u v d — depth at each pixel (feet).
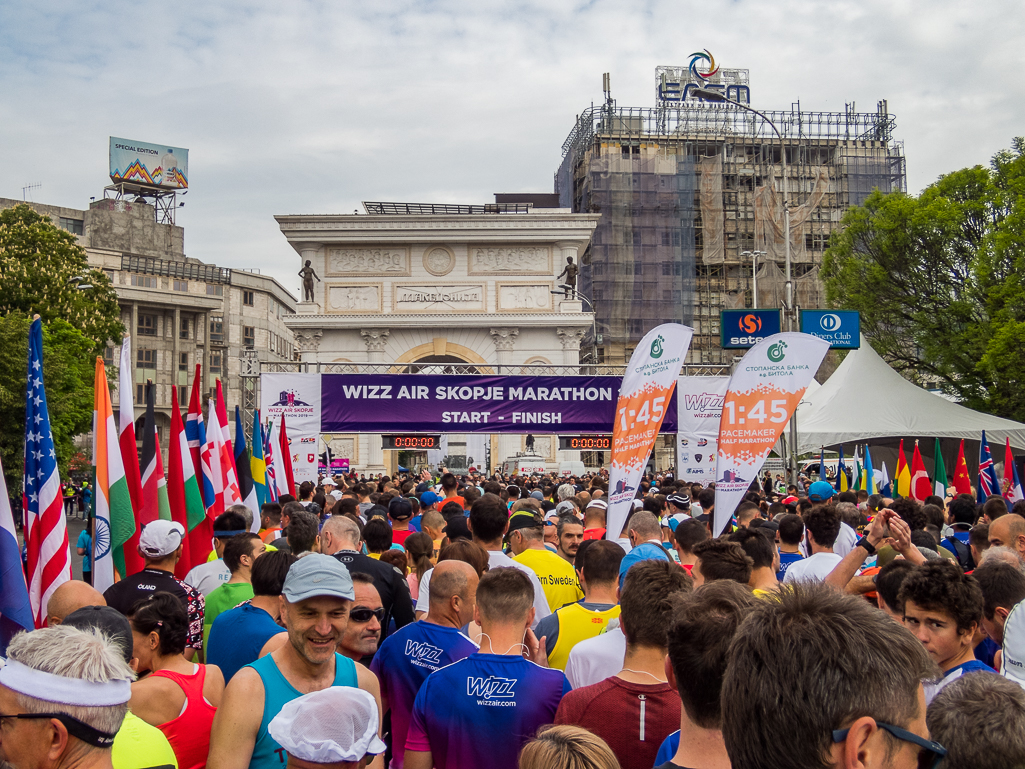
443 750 17.57
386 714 23.63
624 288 293.02
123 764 14.51
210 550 40.78
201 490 48.78
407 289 195.83
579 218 193.67
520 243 196.95
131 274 295.89
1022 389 153.17
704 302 310.04
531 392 112.88
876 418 117.08
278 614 23.26
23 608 23.36
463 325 193.26
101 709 11.53
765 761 8.09
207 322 307.17
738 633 8.74
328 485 84.07
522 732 17.34
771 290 301.22
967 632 17.22
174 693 18.49
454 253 196.65
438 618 21.94
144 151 337.31
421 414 112.27
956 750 11.31
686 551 29.50
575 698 16.43
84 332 176.86
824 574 27.35
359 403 111.96
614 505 40.81
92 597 20.62
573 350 194.29
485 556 26.08
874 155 319.88
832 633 8.04
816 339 40.68
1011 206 163.43
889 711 7.80
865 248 193.16
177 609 19.75
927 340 174.60
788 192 319.06
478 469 148.36
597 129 314.96
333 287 195.83
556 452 195.52
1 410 131.64
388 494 61.16
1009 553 23.26
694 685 12.59
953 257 176.14
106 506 31.09
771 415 40.86
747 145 321.11
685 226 298.15
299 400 111.45
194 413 48.78
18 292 170.81
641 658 16.53
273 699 16.38
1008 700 11.53
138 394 287.69
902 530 21.24
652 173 297.33
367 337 193.26
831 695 7.77
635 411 40.96
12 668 11.46
